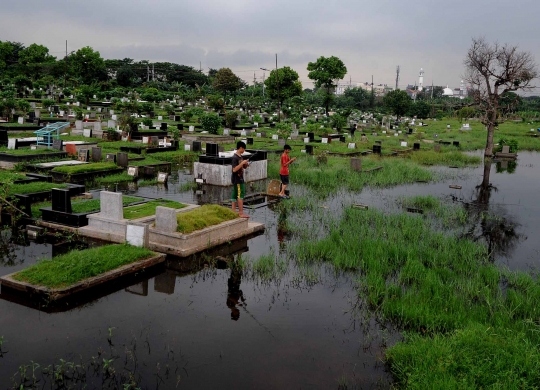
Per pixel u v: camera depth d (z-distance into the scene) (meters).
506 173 24.03
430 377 5.17
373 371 5.64
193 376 5.41
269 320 6.90
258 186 17.55
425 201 15.54
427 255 9.84
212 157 17.27
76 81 67.75
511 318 6.96
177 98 67.25
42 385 5.16
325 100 62.88
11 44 77.25
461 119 67.06
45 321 6.62
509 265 9.84
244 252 9.97
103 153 22.30
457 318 6.79
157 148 24.33
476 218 13.92
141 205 12.25
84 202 11.88
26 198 11.37
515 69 28.70
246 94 89.56
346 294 7.98
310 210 14.10
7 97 41.75
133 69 104.19
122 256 8.38
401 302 7.31
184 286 8.05
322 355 5.98
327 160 23.62
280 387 5.27
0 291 7.48
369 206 14.92
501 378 5.11
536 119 76.06
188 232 9.56
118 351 5.90
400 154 30.17
